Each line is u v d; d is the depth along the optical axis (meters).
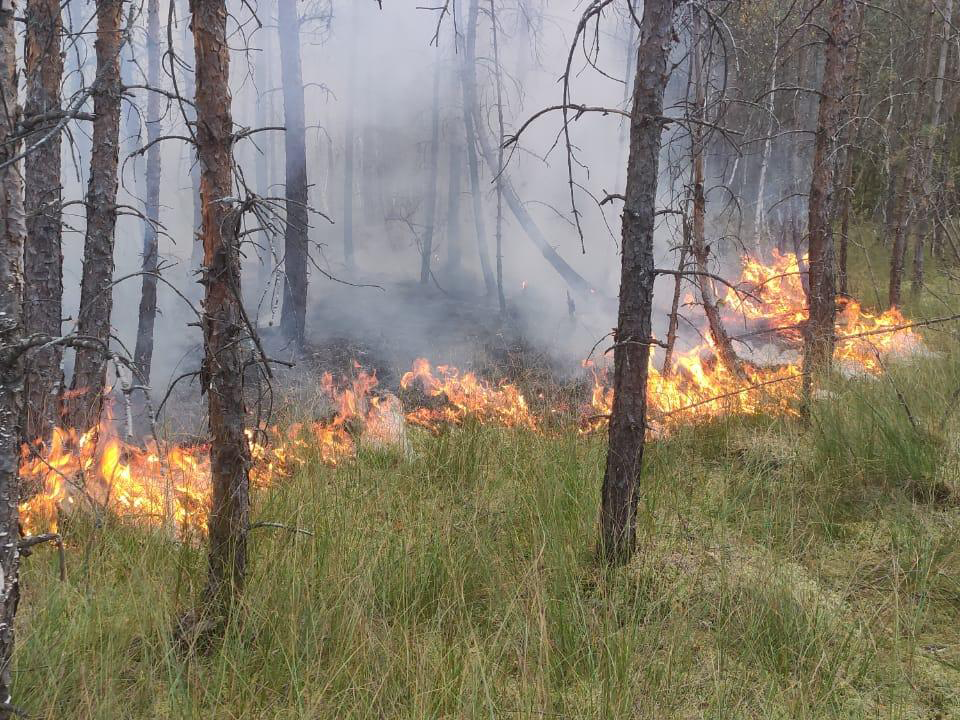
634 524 4.34
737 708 3.04
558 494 4.98
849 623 3.72
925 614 3.77
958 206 11.46
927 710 3.13
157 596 3.67
